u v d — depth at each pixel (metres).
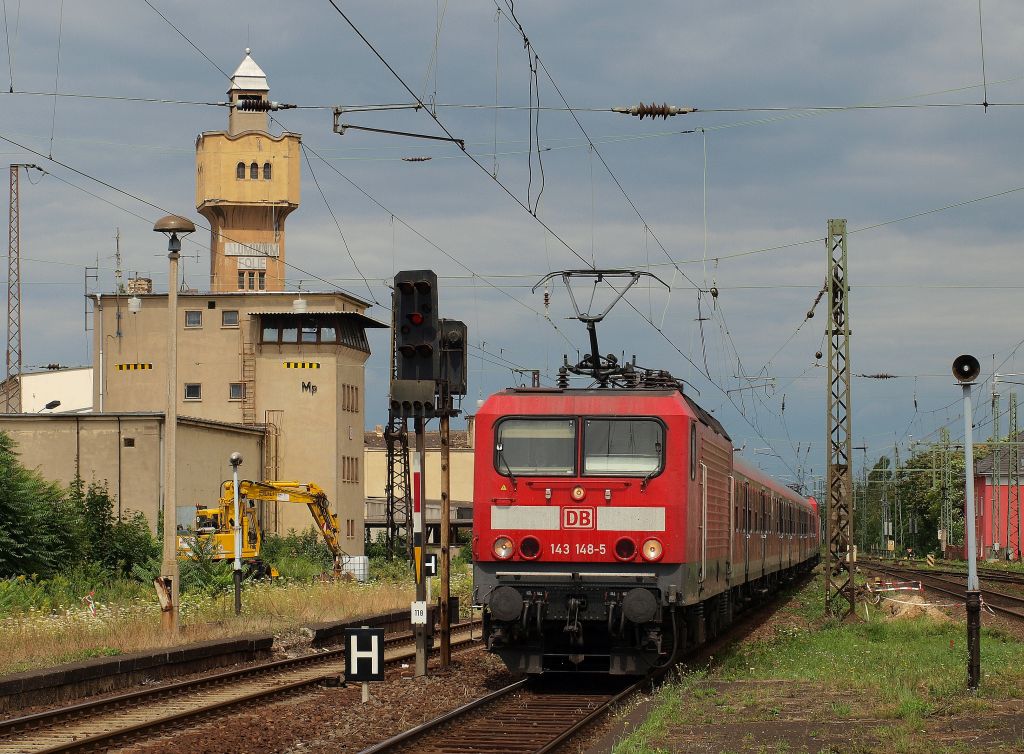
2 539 45.34
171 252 30.11
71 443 65.81
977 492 114.06
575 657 21.94
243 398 84.50
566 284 27.19
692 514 22.45
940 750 14.09
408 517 40.94
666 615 22.50
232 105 26.16
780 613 42.34
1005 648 26.84
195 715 19.12
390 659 27.53
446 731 17.38
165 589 29.20
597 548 21.64
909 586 53.62
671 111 26.55
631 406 22.02
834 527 38.75
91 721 19.11
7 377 90.88
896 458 118.31
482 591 21.92
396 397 23.06
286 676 25.12
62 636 27.72
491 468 22.05
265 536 77.38
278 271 102.06
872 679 20.38
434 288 22.72
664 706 18.22
